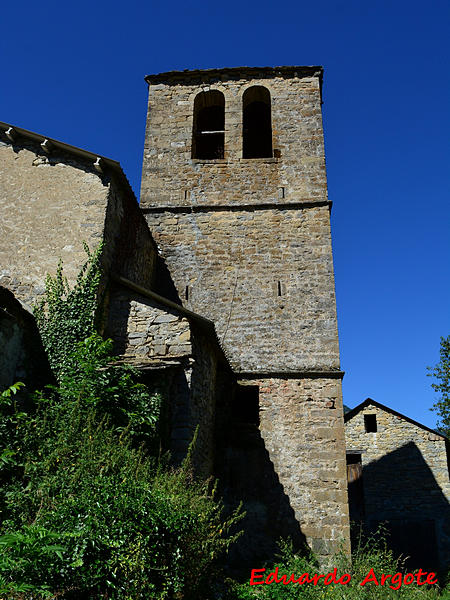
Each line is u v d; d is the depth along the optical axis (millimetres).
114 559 5145
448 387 20188
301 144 14898
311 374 12156
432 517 18125
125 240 11172
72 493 5840
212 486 11047
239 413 12875
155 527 5547
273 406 11922
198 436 9594
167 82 16141
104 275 9898
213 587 7289
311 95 15625
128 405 8344
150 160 14984
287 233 13734
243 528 10883
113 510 5461
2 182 10688
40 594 4656
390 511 18453
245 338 12703
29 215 10336
